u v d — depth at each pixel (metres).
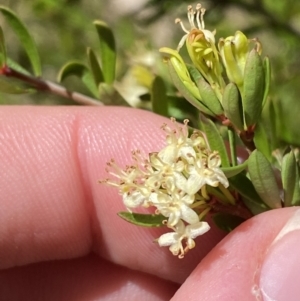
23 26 0.13
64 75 0.13
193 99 0.10
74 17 0.21
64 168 0.13
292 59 0.17
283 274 0.11
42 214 0.13
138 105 0.14
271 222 0.11
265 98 0.10
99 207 0.13
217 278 0.11
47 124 0.13
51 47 0.24
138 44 0.15
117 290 0.14
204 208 0.11
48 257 0.14
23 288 0.15
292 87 0.18
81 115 0.13
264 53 0.18
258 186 0.10
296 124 0.17
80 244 0.14
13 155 0.13
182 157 0.10
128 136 0.13
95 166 0.13
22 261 0.14
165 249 0.13
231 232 0.11
